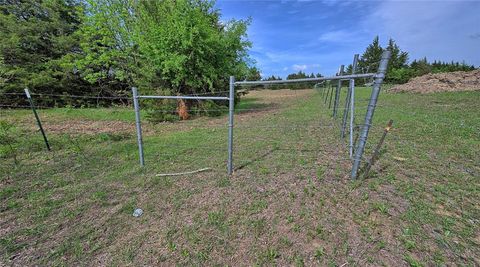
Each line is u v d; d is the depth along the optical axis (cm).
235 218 247
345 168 351
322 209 253
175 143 536
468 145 420
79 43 1348
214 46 934
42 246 217
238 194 295
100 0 1213
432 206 248
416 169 334
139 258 200
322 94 1534
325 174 334
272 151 452
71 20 1499
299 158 406
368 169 314
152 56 917
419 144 438
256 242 212
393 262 181
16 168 398
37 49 1423
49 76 1306
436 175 314
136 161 427
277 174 346
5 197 305
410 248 193
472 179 301
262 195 290
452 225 218
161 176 360
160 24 905
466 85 1402
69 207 281
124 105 1408
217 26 1084
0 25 1297
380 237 207
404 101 1041
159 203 284
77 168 400
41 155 467
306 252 197
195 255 200
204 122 845
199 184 328
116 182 344
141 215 262
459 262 178
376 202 258
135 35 998
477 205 247
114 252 207
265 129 648
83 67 1300
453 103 913
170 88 989
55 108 1257
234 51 1045
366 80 528
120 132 688
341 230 220
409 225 220
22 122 834
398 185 292
